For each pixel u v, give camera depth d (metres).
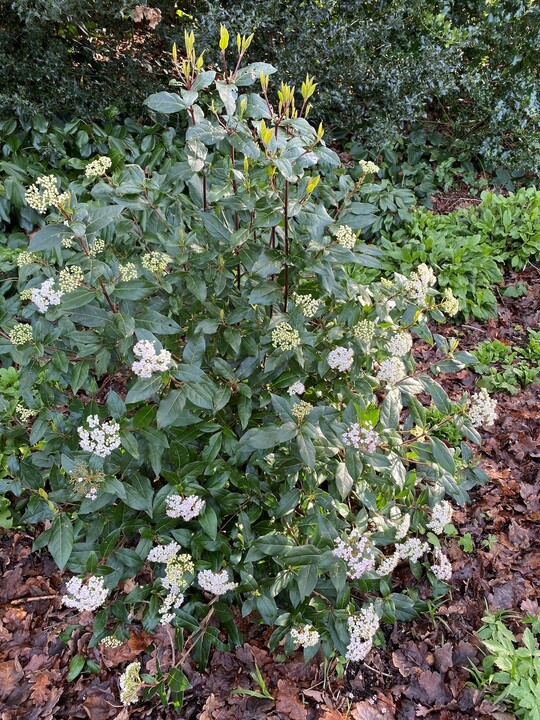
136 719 2.23
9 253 3.96
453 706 2.26
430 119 5.77
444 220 4.68
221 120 2.06
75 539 2.21
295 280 2.26
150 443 2.05
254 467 2.39
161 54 4.79
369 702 2.29
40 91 4.64
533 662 2.23
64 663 2.42
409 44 5.14
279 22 4.79
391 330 2.39
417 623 2.55
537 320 4.29
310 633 2.08
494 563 2.76
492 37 5.00
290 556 2.01
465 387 3.75
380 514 2.34
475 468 2.56
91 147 4.61
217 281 2.19
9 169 4.29
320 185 2.34
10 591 2.65
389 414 2.18
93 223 1.88
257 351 2.22
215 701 2.26
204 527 2.10
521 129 5.10
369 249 2.24
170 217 2.50
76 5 3.99
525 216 4.64
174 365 1.91
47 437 2.37
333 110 5.27
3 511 2.75
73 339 2.08
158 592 2.22
